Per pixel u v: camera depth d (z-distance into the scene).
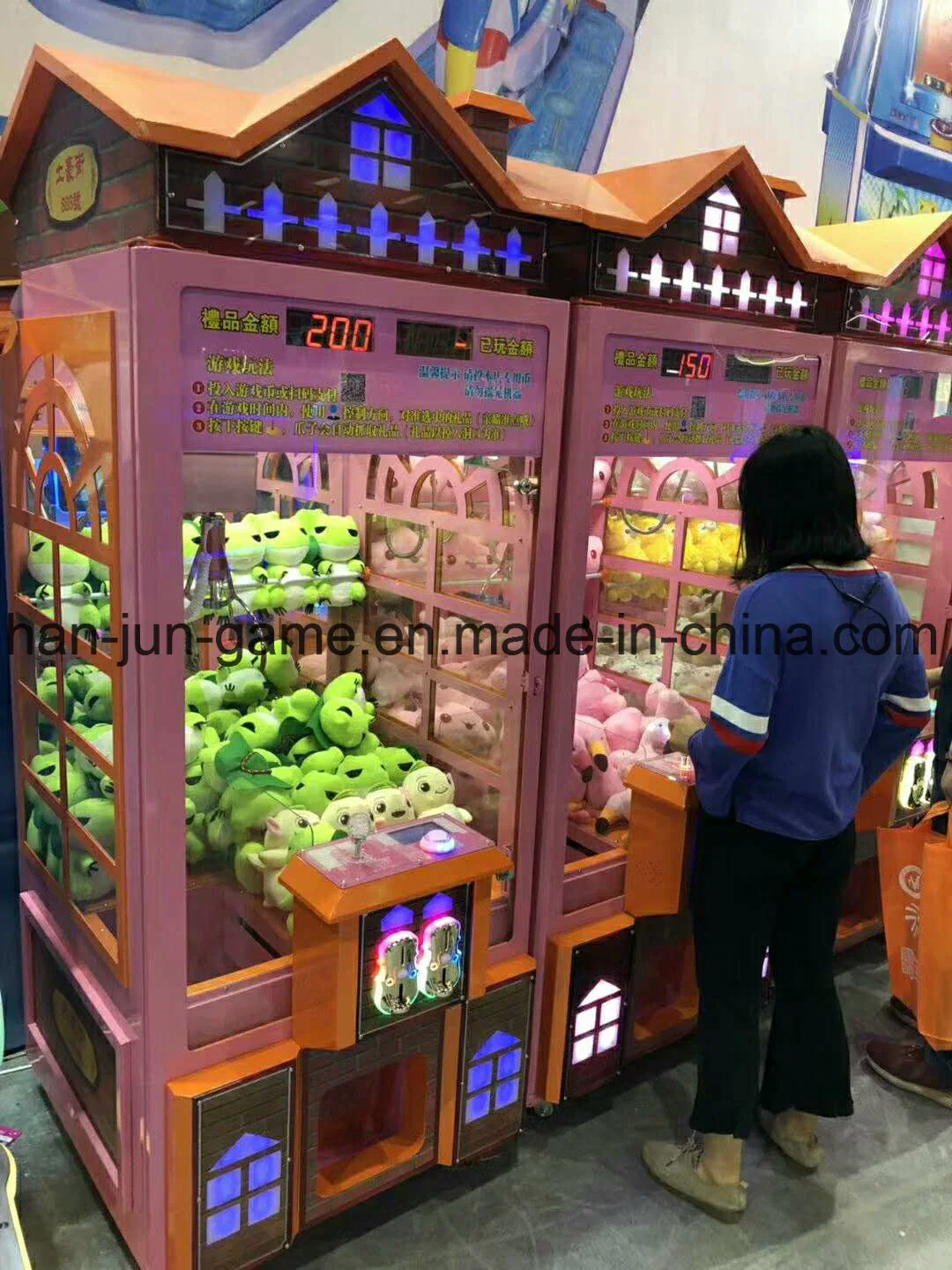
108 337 1.39
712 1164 1.99
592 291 1.82
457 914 1.73
